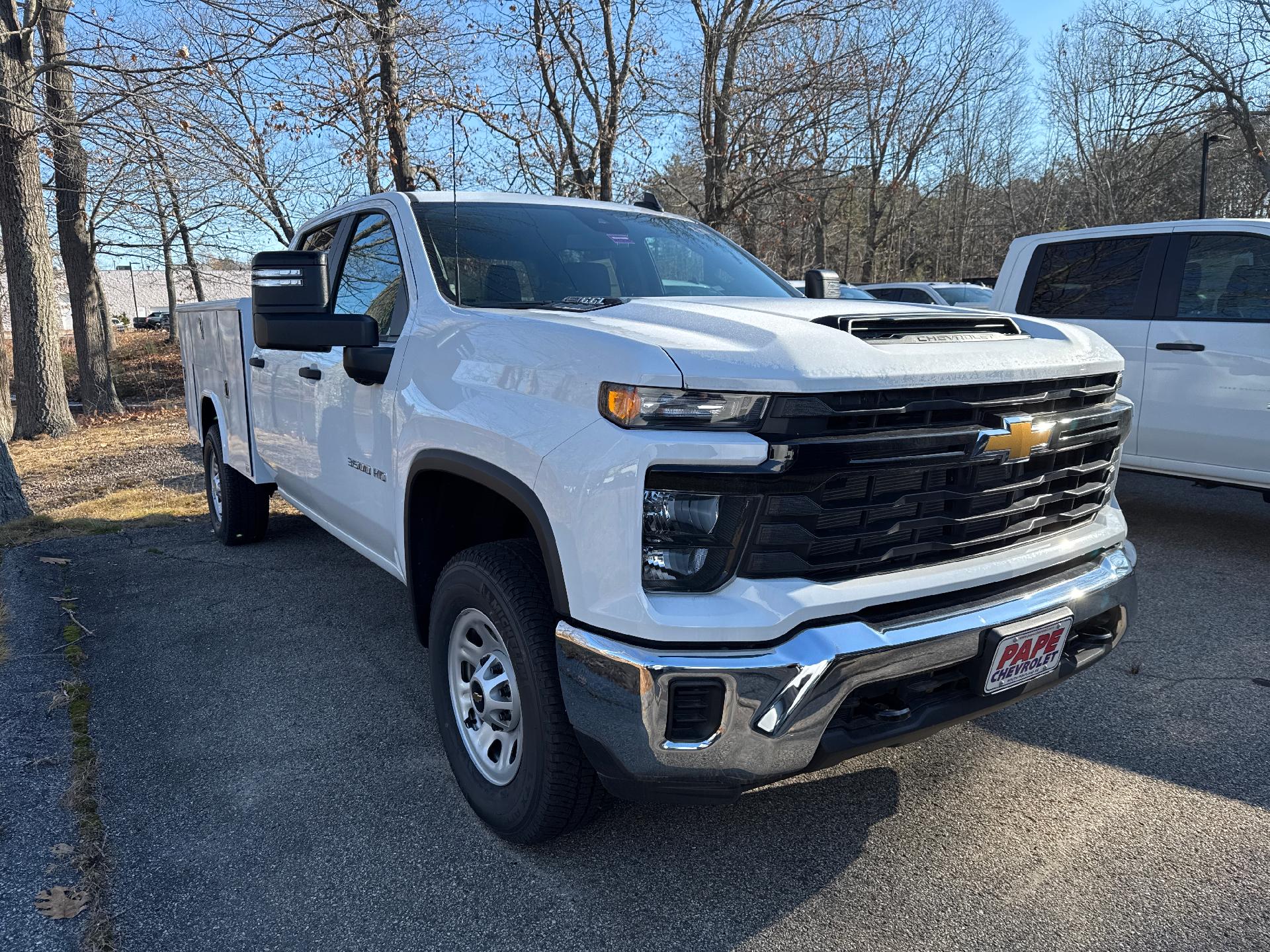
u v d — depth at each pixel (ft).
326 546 19.44
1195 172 105.70
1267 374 17.01
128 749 10.53
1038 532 8.43
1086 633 8.92
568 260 11.38
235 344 16.76
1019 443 7.72
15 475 21.81
